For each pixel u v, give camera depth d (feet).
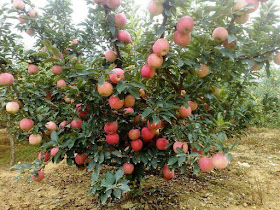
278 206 5.64
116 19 3.76
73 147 4.20
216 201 5.79
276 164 8.48
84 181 7.32
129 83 3.35
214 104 5.63
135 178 5.10
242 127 6.37
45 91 5.48
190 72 3.98
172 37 3.63
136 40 5.86
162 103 3.70
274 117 14.49
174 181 7.00
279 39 3.29
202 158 3.63
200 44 3.65
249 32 3.50
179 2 3.07
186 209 5.36
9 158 9.14
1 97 4.96
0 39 4.86
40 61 5.35
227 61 3.80
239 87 5.95
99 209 5.37
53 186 6.98
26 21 5.09
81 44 5.24
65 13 5.98
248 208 5.53
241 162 8.74
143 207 5.24
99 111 3.97
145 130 4.24
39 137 4.99
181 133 4.09
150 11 3.23
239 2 3.11
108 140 4.22
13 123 5.77
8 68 5.02
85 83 3.58
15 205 5.82
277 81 15.51
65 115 5.31
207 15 3.38
